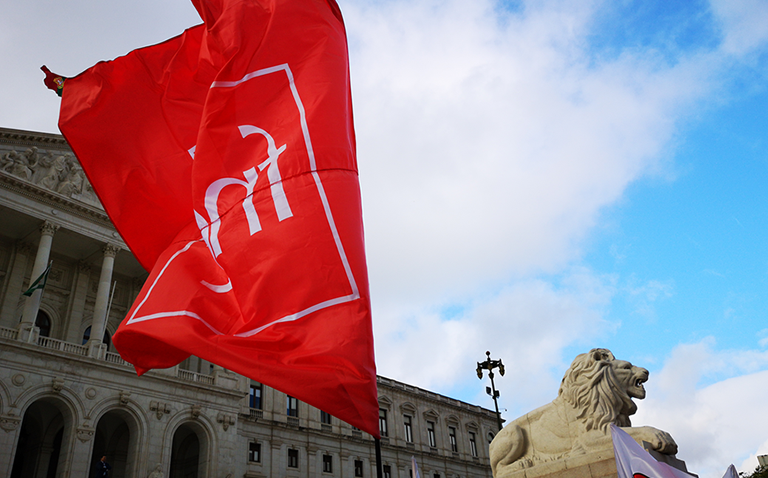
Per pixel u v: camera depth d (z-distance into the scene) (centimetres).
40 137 4325
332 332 680
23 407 3453
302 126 799
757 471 4434
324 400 641
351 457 5906
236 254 769
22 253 4384
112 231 4491
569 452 886
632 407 879
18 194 4059
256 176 802
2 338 3478
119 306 4878
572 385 910
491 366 3180
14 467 4109
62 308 4519
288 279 726
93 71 988
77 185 4416
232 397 4553
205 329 729
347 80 860
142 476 3803
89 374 3819
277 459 5209
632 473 720
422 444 6812
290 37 867
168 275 788
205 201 820
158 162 938
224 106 845
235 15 894
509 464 964
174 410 4162
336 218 745
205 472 4194
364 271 726
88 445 3638
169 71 975
